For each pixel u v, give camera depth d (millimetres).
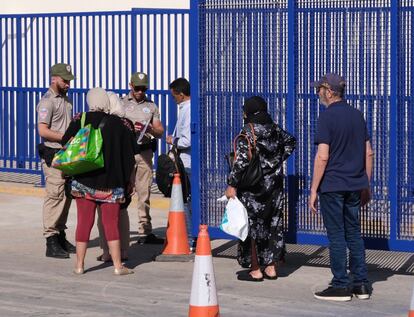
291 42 12344
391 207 11922
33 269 12625
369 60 11953
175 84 13453
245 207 11641
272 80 12539
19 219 16406
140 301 10906
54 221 13320
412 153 11805
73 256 13477
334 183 10734
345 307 10656
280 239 11828
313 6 12219
